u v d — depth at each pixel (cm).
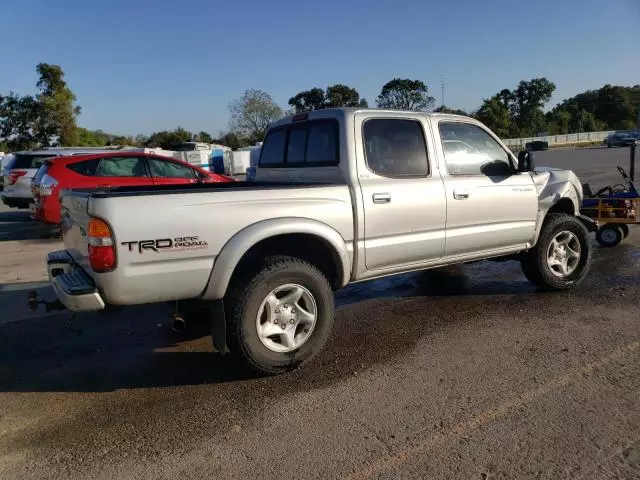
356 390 366
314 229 392
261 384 383
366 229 425
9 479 279
